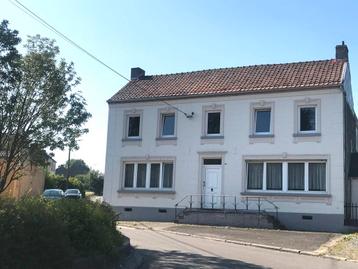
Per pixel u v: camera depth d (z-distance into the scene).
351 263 14.86
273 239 20.42
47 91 17.59
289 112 27.75
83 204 11.58
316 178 26.89
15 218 7.66
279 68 30.39
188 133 30.34
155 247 17.12
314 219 26.38
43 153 17.89
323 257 16.06
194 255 15.35
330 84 26.66
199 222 27.84
